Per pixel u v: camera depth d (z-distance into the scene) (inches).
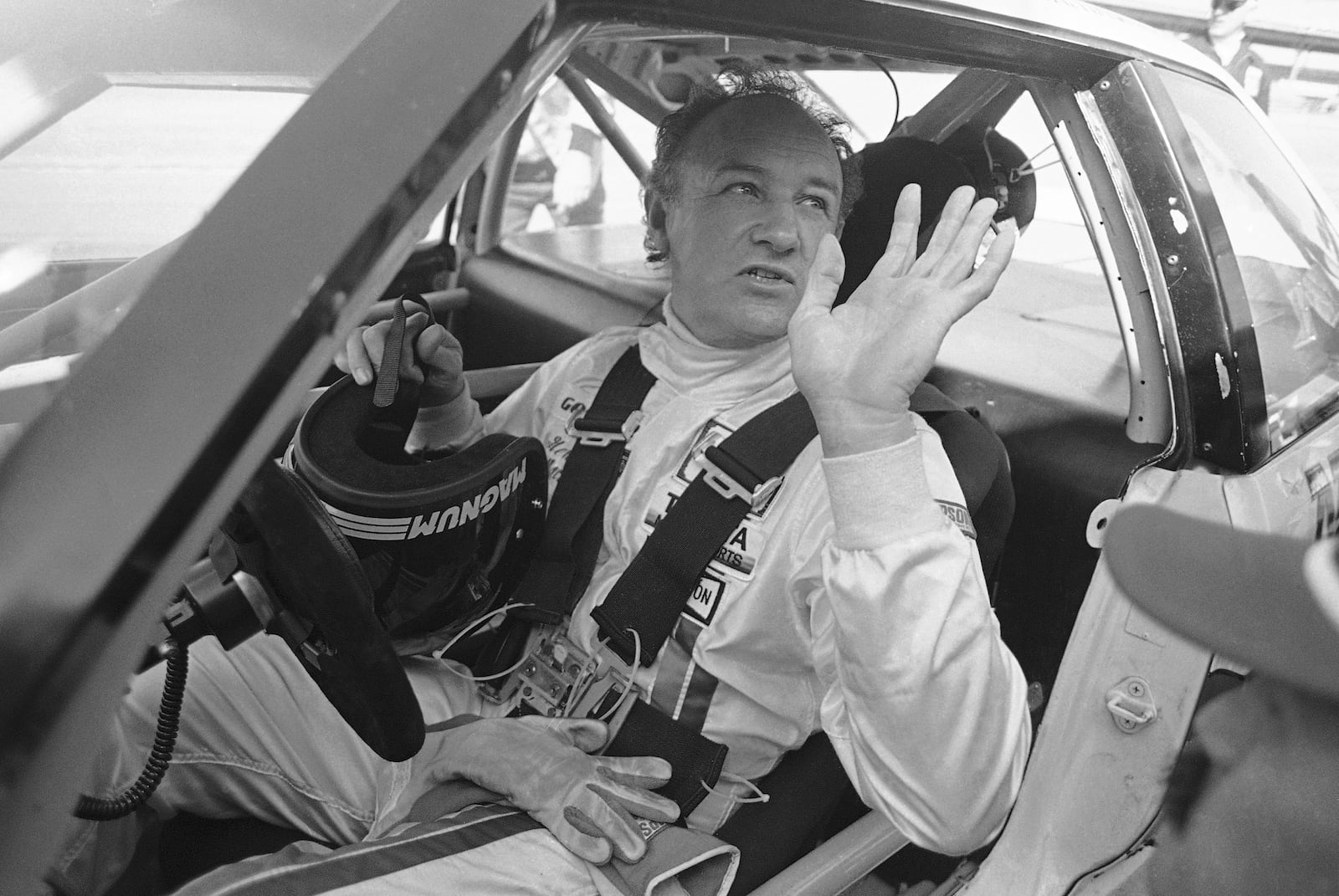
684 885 43.8
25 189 39.2
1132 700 49.2
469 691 55.5
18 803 20.2
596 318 89.4
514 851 43.8
